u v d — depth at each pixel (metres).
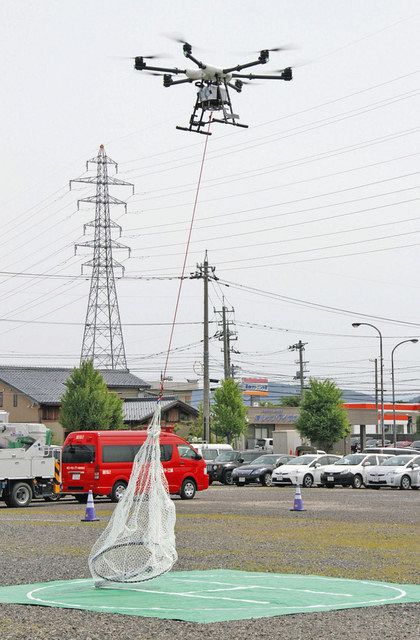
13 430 41.69
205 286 65.31
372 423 108.81
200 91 25.83
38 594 15.41
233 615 13.34
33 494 40.50
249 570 18.59
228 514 33.31
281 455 60.22
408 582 16.91
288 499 42.72
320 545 23.17
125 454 42.06
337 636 11.73
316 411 85.50
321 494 47.59
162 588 16.06
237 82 26.75
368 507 37.19
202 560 20.22
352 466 55.28
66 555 21.28
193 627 12.38
